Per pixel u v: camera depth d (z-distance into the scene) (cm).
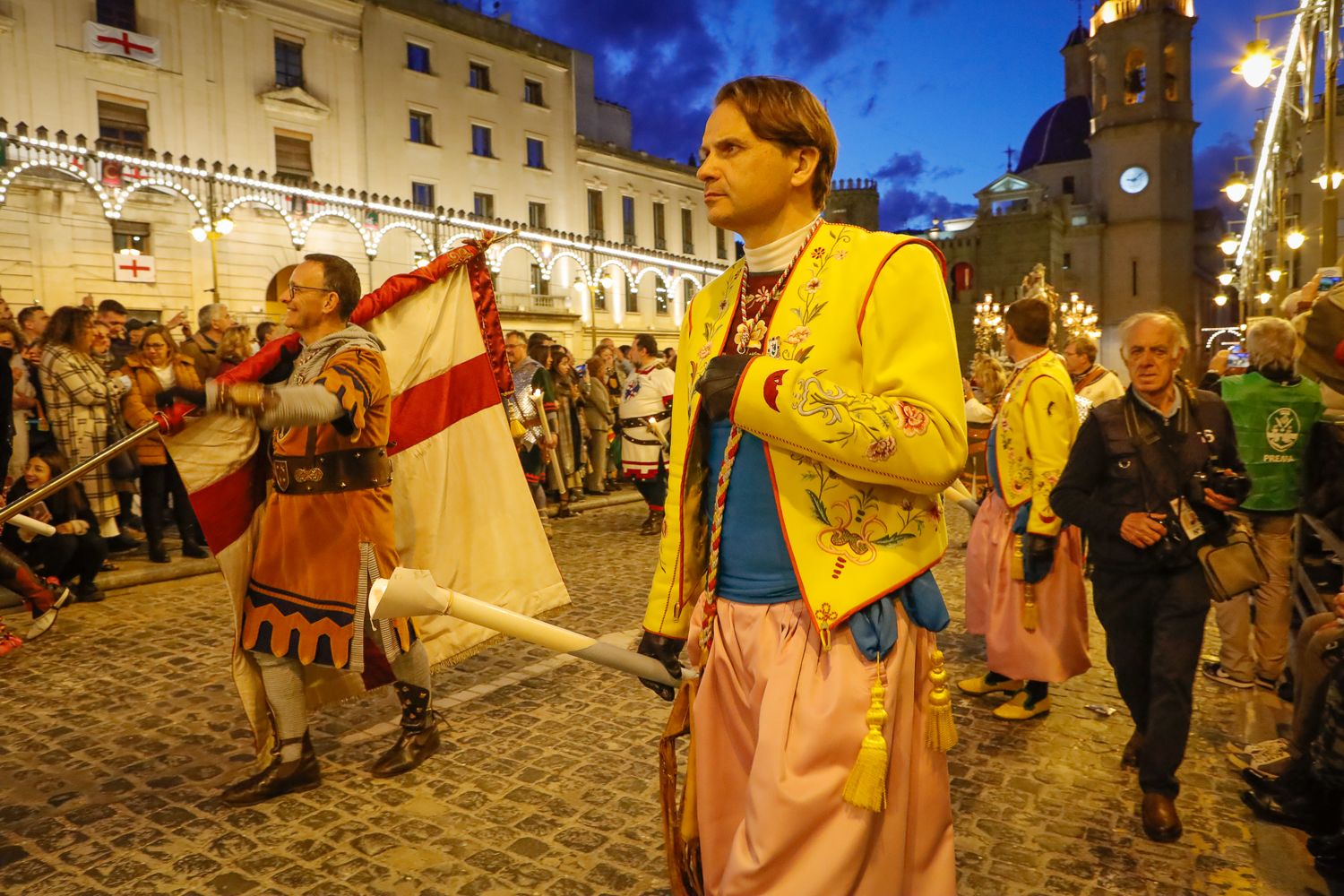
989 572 407
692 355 176
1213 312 7388
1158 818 287
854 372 151
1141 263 5372
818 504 150
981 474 839
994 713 402
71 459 622
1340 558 344
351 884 259
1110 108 5444
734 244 4253
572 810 305
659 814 302
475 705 405
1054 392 366
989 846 285
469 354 366
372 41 2702
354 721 385
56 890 257
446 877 262
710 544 170
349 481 296
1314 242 2292
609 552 785
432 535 354
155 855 276
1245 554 288
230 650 492
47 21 2027
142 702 412
